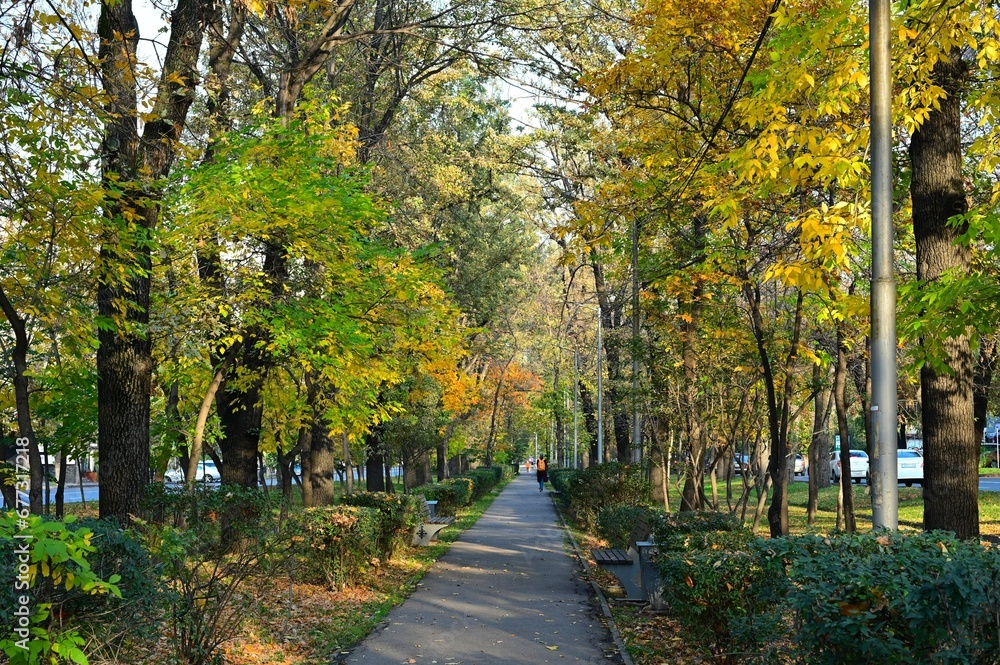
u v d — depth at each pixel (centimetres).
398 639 977
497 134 2759
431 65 2144
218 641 809
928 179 941
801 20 938
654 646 941
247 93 1714
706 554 831
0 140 917
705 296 1548
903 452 4416
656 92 1311
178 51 1223
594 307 4262
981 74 1052
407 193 2227
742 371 1670
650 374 1762
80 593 573
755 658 679
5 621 444
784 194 1210
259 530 1063
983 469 5756
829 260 883
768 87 945
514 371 5969
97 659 577
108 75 989
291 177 1266
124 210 1040
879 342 606
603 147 2081
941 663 456
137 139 1039
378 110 2309
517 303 4072
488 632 1018
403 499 1878
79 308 1041
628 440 2967
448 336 1598
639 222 1452
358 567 1362
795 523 2559
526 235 3139
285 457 2122
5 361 940
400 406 1770
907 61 905
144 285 1165
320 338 1343
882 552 520
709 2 1132
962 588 433
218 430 1764
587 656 891
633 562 1286
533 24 1752
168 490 1155
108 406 1143
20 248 1010
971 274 870
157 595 632
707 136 1288
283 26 1605
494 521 2969
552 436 7862
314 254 1269
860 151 1011
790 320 1670
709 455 2086
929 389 917
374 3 2111
